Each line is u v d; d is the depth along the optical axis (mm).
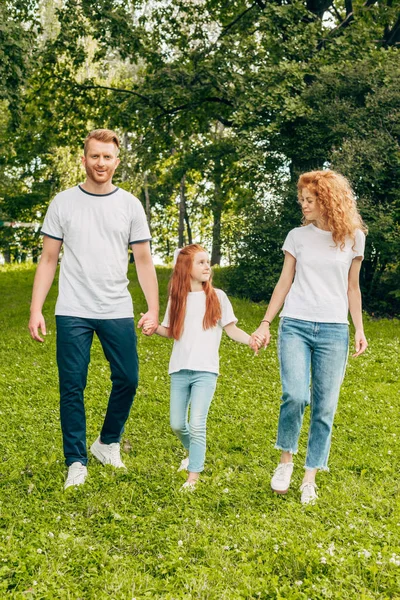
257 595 3506
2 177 32031
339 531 4168
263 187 18547
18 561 3725
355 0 21125
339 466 5836
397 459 6102
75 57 19000
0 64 14062
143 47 18578
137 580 3600
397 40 19234
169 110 19625
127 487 4984
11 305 17453
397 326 14930
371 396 8789
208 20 20016
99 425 7086
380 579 3623
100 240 5105
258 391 8797
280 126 17000
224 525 4391
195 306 5180
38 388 8789
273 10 16766
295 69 16219
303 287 4934
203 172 21703
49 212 5195
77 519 4395
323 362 4863
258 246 17453
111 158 5078
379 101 16078
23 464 5531
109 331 5137
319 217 4938
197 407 5043
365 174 15656
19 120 15641
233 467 5758
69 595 3432
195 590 3500
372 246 16031
